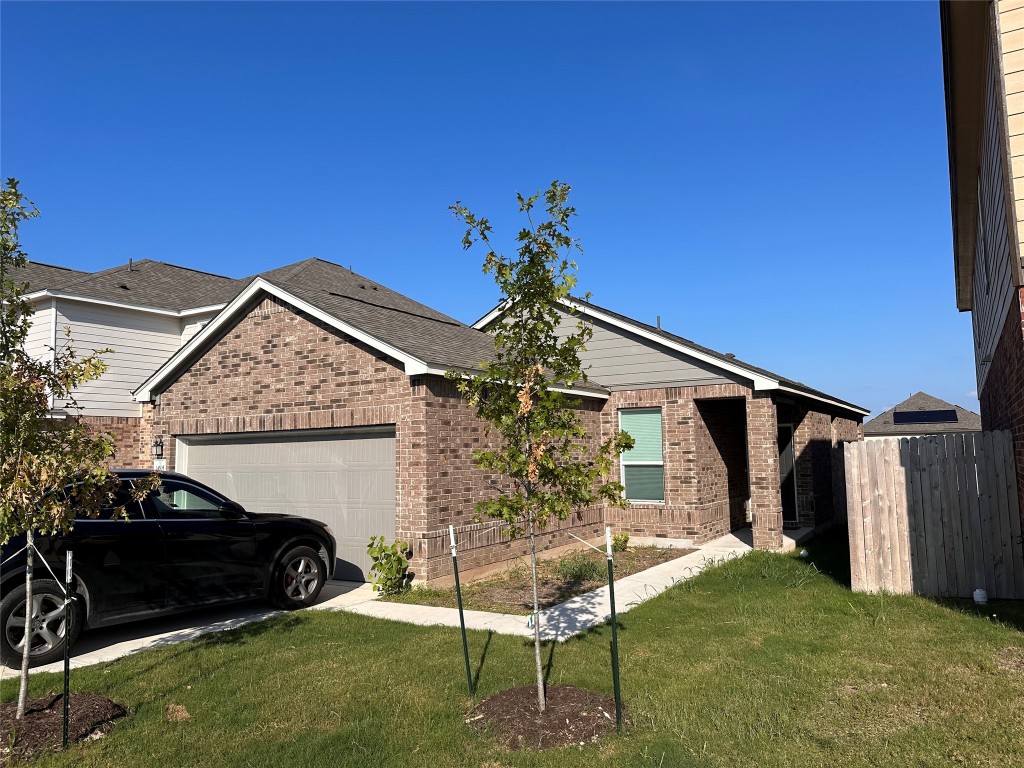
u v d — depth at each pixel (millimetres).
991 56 6762
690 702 5152
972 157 10008
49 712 5184
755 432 12742
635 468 14156
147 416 12898
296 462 11336
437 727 4887
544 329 5418
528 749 4469
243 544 8477
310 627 7777
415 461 9828
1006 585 8195
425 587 9594
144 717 5234
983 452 8391
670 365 13773
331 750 4555
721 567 10789
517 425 5402
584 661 6207
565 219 5348
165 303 16609
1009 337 7059
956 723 4656
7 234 5449
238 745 4703
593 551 13219
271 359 11508
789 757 4246
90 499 5637
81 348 15109
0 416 4980
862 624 7184
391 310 13625
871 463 8883
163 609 7637
